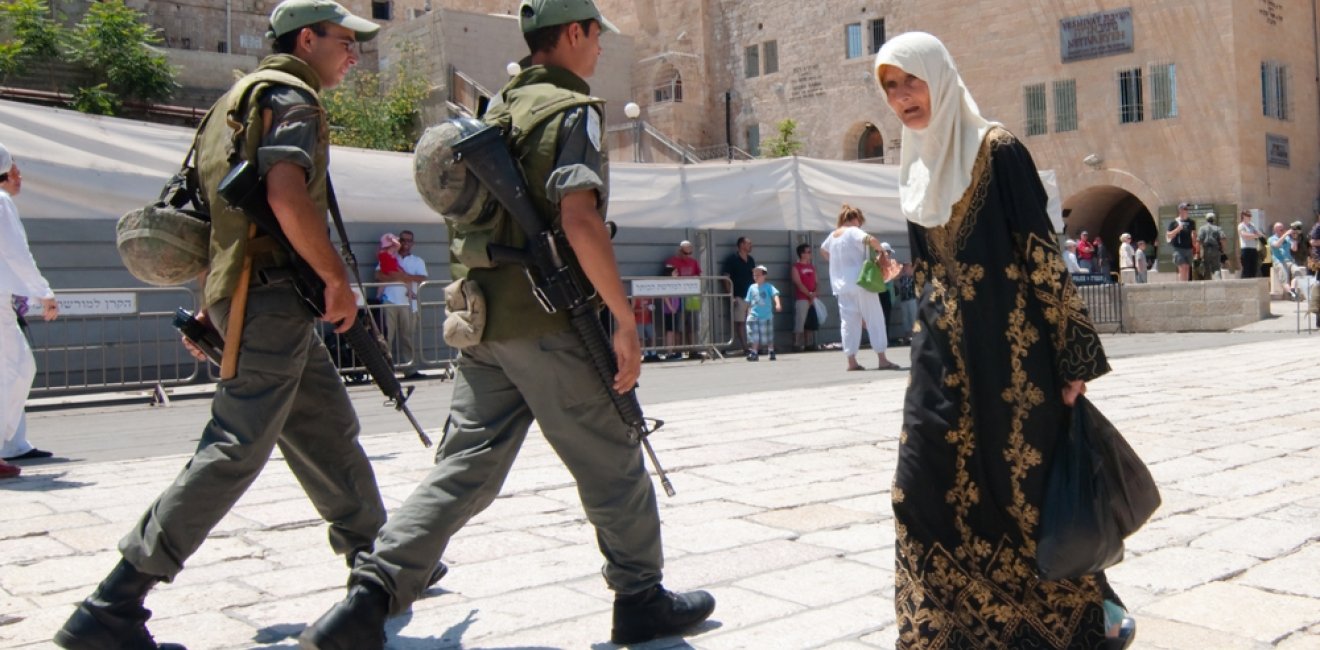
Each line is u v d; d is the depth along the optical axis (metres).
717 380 12.54
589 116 3.20
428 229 15.27
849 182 19.38
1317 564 4.25
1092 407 2.90
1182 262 27.56
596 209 3.12
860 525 5.02
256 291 3.40
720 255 17.98
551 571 4.35
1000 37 35.50
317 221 3.29
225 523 5.24
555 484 6.05
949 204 2.96
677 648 3.44
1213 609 3.75
